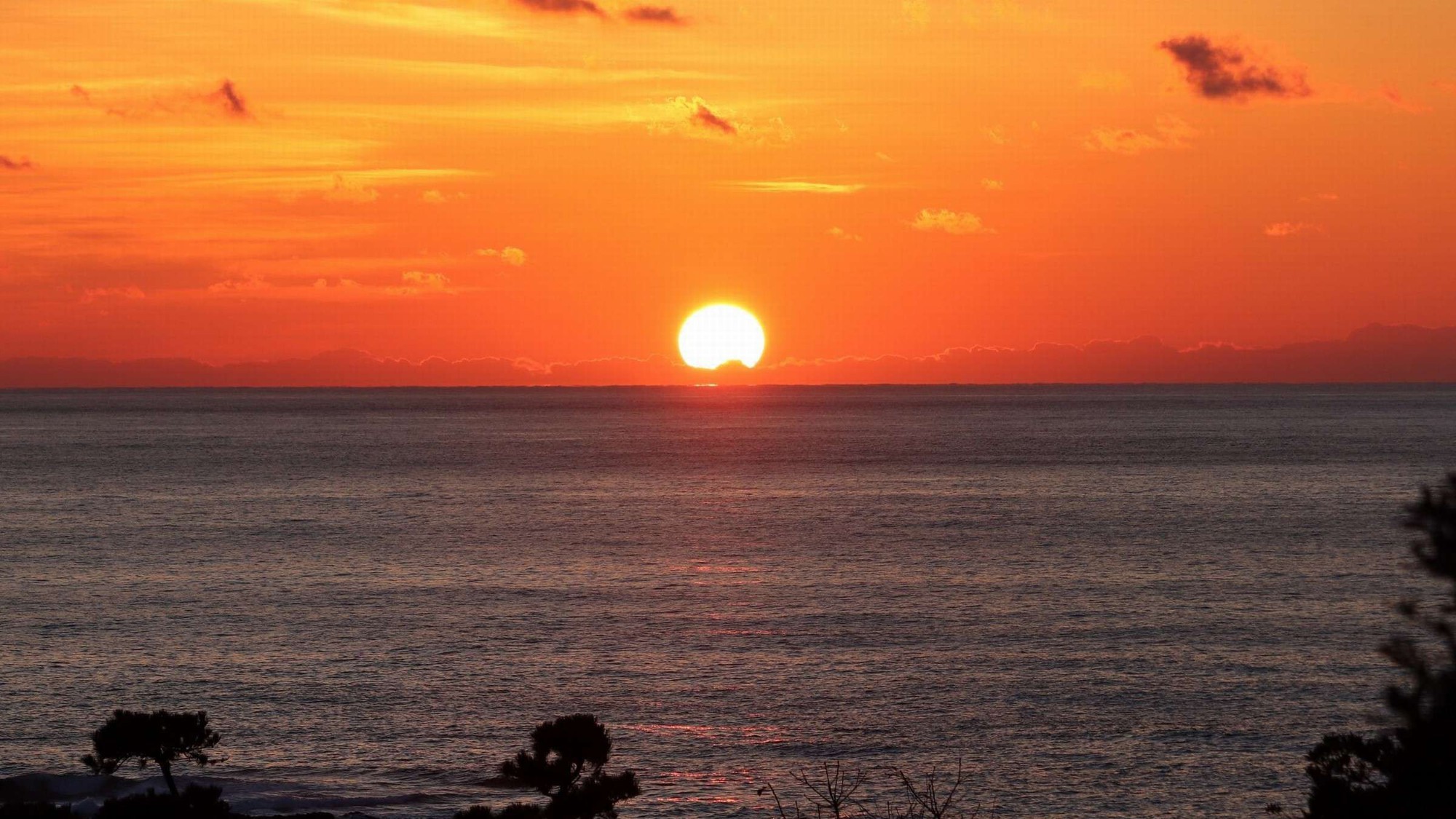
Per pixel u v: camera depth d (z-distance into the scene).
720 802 88.88
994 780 93.38
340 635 148.25
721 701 116.44
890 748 101.75
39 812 69.31
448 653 137.75
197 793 66.88
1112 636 144.12
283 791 91.00
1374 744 45.28
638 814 86.56
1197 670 125.56
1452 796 26.75
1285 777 93.19
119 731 72.12
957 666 129.12
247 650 139.50
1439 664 26.38
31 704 115.56
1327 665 127.06
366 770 96.81
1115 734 104.31
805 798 89.44
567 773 60.09
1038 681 122.19
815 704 114.94
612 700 117.31
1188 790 90.69
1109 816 85.75
